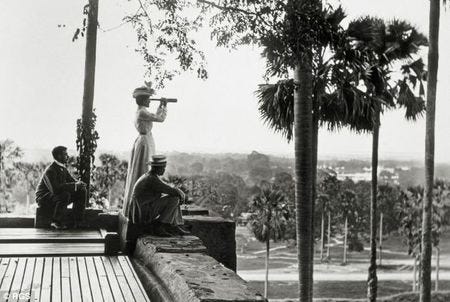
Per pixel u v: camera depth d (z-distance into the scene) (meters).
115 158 54.75
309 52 9.70
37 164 82.69
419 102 27.06
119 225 11.62
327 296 85.25
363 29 17.09
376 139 26.25
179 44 10.48
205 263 7.61
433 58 23.33
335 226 119.06
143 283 8.03
